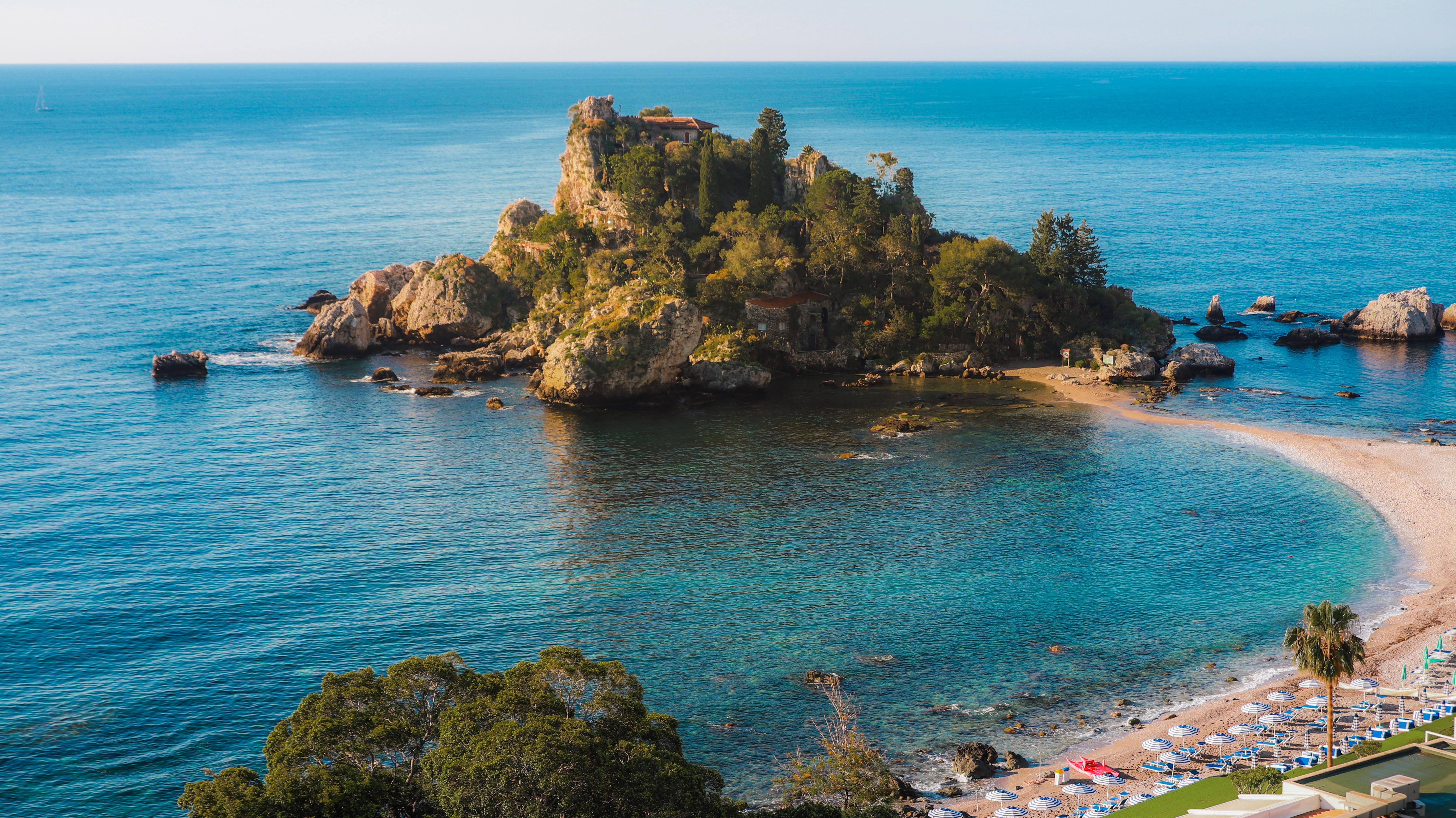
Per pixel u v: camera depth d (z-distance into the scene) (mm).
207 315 191750
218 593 86438
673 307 145750
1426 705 67250
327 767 44875
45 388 146625
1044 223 173500
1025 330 166250
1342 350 169250
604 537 99062
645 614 83500
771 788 61594
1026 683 73125
